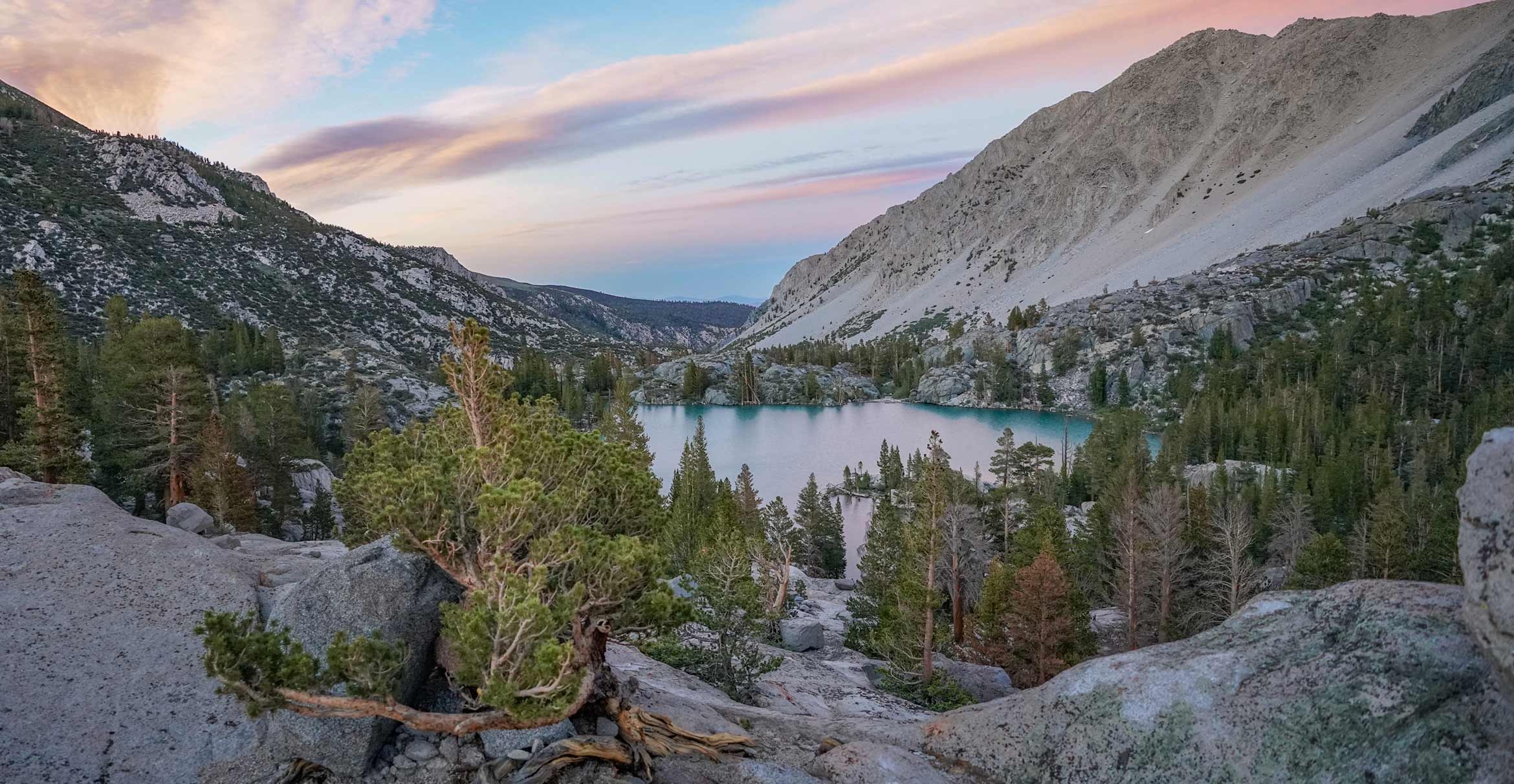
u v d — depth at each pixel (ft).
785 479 432.66
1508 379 393.70
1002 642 122.31
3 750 34.68
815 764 42.57
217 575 50.19
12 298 238.27
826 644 130.11
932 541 106.32
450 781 38.24
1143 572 157.58
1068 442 531.91
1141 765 34.83
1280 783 30.91
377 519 41.22
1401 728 29.27
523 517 40.98
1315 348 532.73
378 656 35.96
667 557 44.93
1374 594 33.96
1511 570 25.94
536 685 35.01
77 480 133.08
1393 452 339.16
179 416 156.76
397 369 489.26
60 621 43.11
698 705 53.78
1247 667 35.04
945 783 39.50
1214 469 332.39
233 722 39.91
